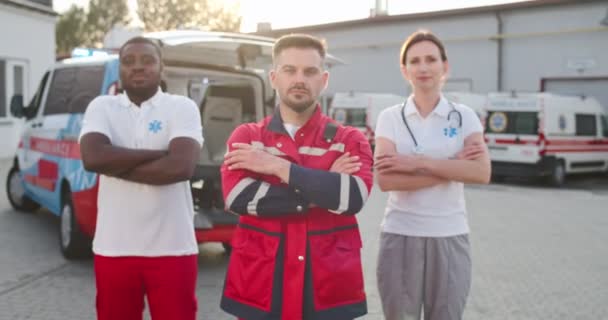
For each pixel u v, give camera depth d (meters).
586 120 16.72
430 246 3.12
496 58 20.88
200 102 6.57
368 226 9.12
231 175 2.54
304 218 2.48
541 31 19.89
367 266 6.68
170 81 6.34
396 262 3.17
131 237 3.08
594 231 9.05
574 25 19.28
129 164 3.05
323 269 2.44
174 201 3.16
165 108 3.24
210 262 6.76
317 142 2.59
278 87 2.58
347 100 19.08
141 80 3.18
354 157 2.53
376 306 5.30
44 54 18.59
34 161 7.76
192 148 3.17
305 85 2.52
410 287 3.15
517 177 17.67
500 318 5.07
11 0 16.89
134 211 3.09
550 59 19.84
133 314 3.18
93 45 49.97
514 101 15.56
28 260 6.54
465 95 16.38
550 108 15.31
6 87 17.27
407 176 3.08
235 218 6.05
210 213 6.03
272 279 2.45
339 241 2.51
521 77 20.48
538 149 15.14
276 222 2.49
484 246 7.89
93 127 3.15
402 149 3.23
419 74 3.20
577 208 11.48
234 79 6.47
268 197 2.45
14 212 9.30
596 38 18.92
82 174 6.07
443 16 21.78
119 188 3.11
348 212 2.45
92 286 5.66
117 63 5.96
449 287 3.12
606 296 5.75
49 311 4.98
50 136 7.16
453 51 21.81
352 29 24.09
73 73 6.98
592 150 16.77
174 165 3.07
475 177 3.07
